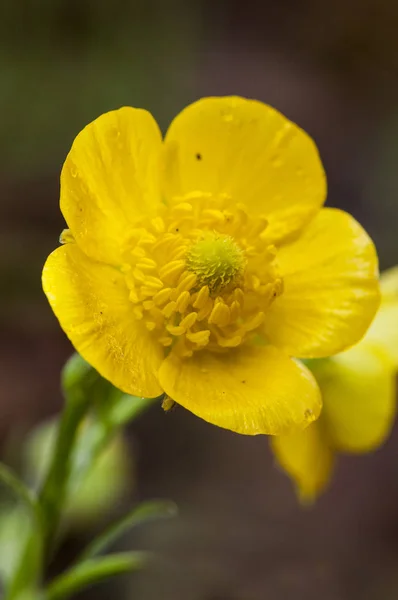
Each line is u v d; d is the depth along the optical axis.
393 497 0.27
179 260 0.13
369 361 0.15
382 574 0.25
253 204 0.14
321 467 0.16
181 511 0.25
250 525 0.26
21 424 0.27
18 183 0.33
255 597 0.24
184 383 0.13
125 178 0.14
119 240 0.14
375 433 0.15
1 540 0.17
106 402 0.14
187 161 0.14
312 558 0.25
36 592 0.15
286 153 0.14
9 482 0.14
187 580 0.24
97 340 0.13
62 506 0.14
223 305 0.13
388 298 0.16
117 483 0.19
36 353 0.29
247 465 0.27
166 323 0.13
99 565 0.14
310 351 0.14
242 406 0.13
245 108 0.14
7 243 0.31
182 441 0.28
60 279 0.13
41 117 0.33
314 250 0.14
